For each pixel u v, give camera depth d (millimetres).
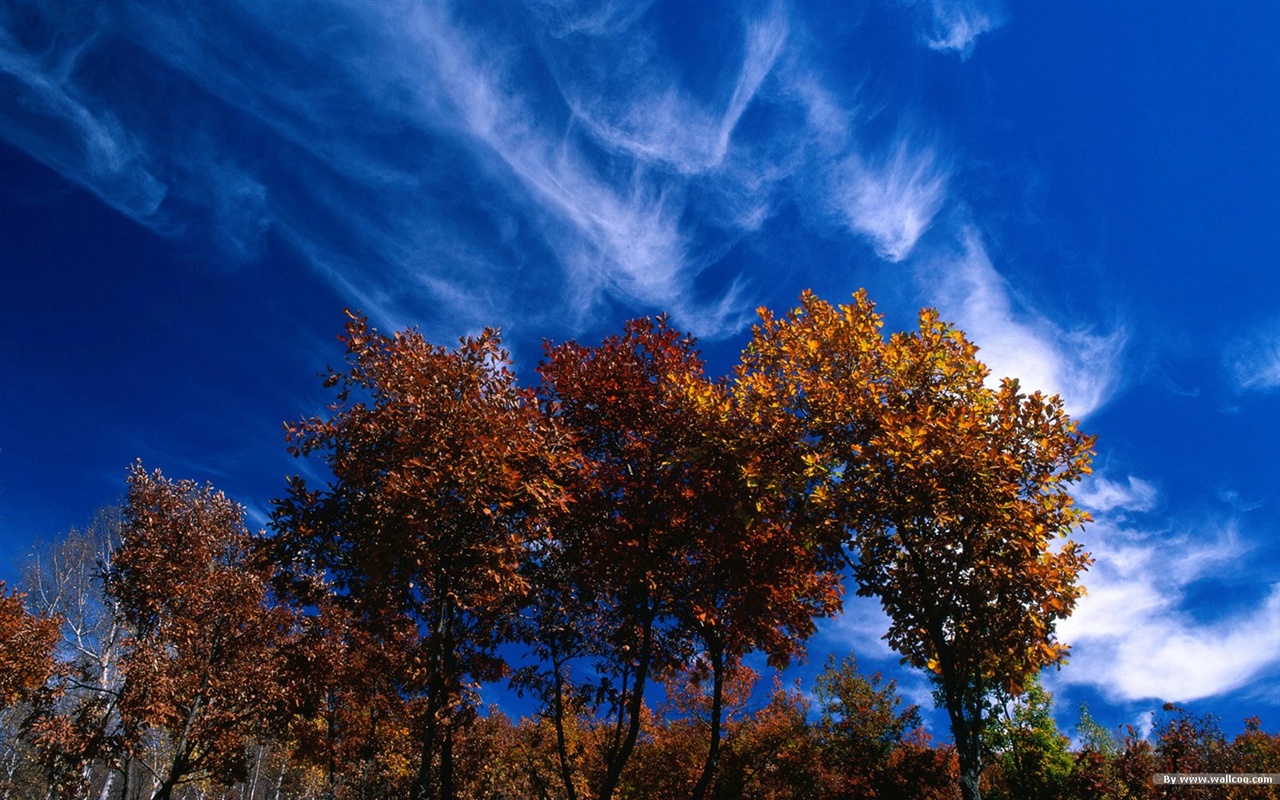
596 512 13477
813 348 12430
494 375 11281
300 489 10867
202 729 16141
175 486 19594
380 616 11203
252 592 17562
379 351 11297
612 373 14328
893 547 12195
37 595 25844
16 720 21109
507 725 25609
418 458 10055
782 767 23547
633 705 12781
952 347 12320
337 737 19797
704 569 13797
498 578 10250
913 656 12406
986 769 22500
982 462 10609
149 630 18234
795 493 11914
